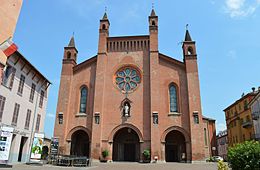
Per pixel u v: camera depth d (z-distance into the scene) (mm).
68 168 25531
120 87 41656
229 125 67500
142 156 36875
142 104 39906
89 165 29969
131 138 41438
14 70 29578
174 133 40719
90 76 42656
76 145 41875
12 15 17047
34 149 29562
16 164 27750
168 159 39719
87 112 40406
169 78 41031
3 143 22953
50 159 32406
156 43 42594
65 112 40344
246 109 56375
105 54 43125
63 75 42875
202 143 36156
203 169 25641
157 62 41281
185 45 42344
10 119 28734
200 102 38250
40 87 37812
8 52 16625
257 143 12594
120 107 40219
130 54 43375
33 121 35094
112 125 39281
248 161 12109
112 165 30750
